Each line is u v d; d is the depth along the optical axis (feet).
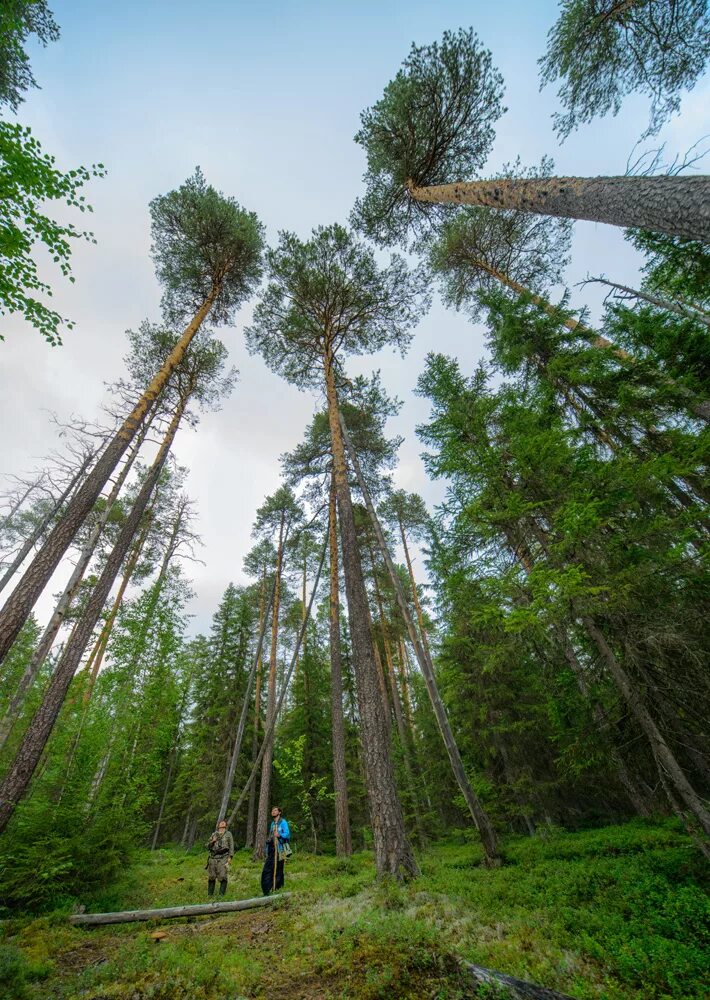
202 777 65.51
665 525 20.34
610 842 25.76
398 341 49.96
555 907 17.89
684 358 28.84
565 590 18.90
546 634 21.13
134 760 35.65
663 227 17.75
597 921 15.69
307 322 47.65
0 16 27.86
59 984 13.84
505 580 23.49
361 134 38.99
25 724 46.70
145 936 18.13
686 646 19.08
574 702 22.99
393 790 26.43
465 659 44.42
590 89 31.14
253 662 72.33
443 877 24.72
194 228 47.39
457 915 18.10
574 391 33.73
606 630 22.04
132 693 37.68
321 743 71.00
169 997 12.23
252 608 83.66
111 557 35.96
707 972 11.67
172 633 41.65
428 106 36.32
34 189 17.74
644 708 20.11
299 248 44.86
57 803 28.43
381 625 71.92
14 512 64.18
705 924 14.11
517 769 39.68
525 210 27.55
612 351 30.76
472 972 12.11
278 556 72.43
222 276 52.06
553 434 24.71
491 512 26.11
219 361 53.57
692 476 24.94
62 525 28.22
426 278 46.03
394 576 37.29
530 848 28.96
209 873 28.07
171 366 41.73
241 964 14.73
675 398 28.02
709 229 15.61
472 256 51.88
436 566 41.98
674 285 28.25
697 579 19.81
